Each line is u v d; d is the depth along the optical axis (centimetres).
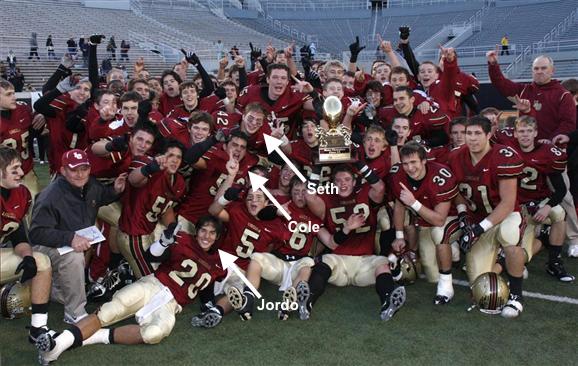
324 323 402
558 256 487
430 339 374
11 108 511
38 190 573
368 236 458
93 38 594
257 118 491
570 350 357
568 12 2570
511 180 421
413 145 432
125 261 469
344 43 2944
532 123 480
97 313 373
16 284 407
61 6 2508
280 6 3284
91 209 407
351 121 545
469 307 428
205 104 664
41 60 2000
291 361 346
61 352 349
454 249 492
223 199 439
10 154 357
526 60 2248
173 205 468
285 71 557
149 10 2842
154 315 382
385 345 366
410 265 470
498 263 481
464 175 442
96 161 474
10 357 354
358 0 3238
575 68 2150
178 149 426
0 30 2130
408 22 2970
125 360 349
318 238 465
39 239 380
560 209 480
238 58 723
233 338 379
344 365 341
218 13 3084
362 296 453
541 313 414
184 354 357
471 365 340
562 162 469
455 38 2634
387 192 459
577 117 593
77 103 557
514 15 2711
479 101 1462
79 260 384
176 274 403
